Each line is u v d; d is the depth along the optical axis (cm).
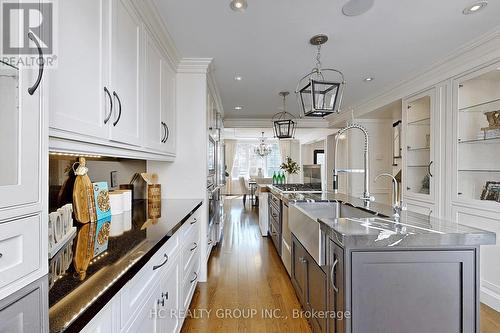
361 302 128
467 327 129
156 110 214
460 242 126
